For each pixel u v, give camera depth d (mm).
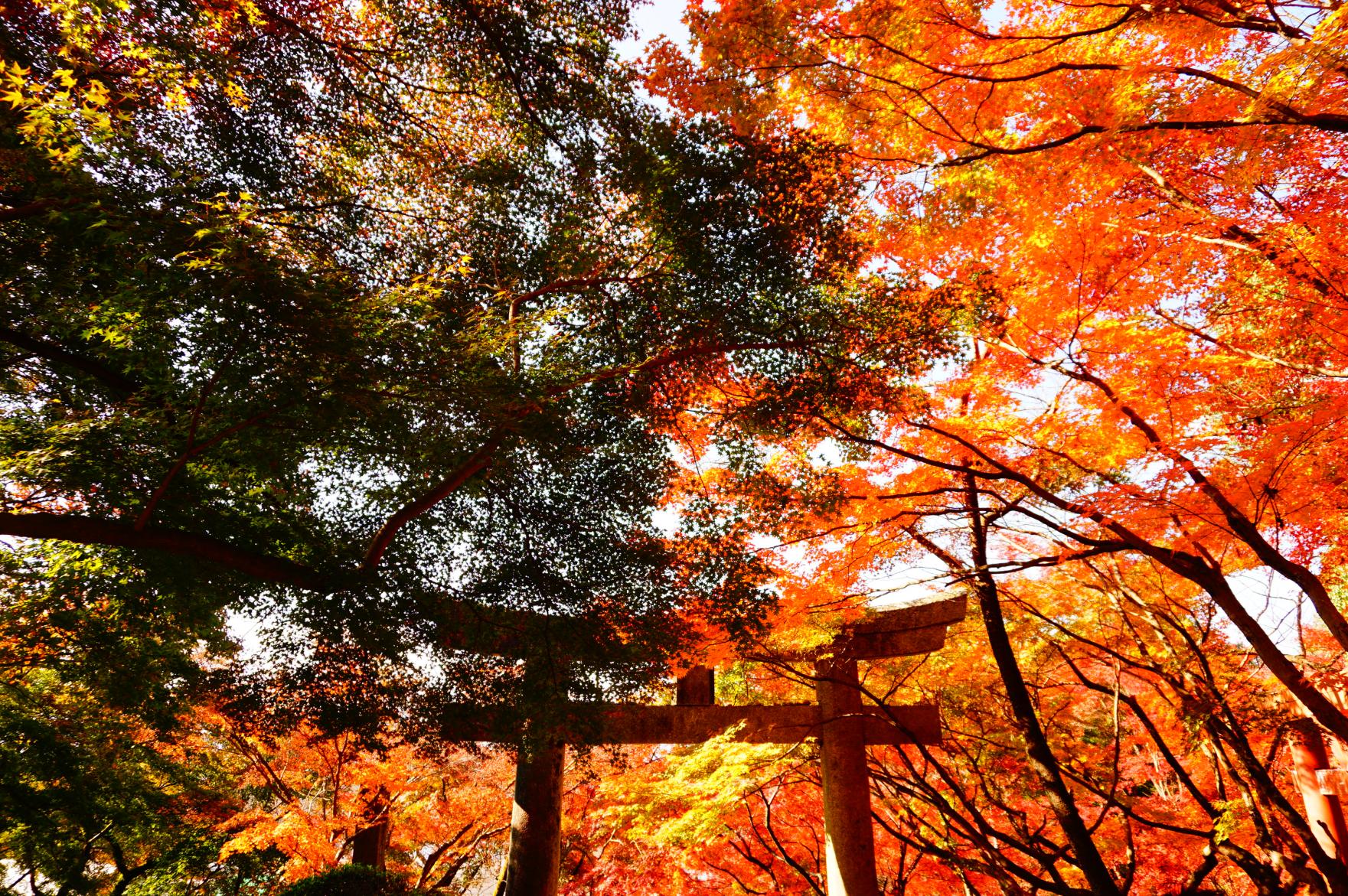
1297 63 4227
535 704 6977
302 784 16234
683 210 6695
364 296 5656
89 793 11102
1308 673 7570
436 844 17234
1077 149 5730
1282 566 5328
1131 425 6234
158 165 5262
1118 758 8195
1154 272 6637
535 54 7207
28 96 4801
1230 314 6645
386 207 8305
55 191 4504
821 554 8086
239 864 14562
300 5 7273
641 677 7324
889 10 5602
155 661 9094
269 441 5438
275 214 6695
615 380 7109
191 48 5695
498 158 7977
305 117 7527
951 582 8508
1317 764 7949
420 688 7223
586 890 12211
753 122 6465
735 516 7328
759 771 9984
